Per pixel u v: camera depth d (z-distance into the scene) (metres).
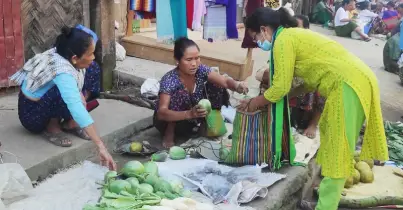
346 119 2.92
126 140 4.16
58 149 3.55
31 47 4.74
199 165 3.53
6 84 4.59
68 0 4.82
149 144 4.03
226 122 4.52
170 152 3.64
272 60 3.10
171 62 6.00
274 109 3.23
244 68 5.72
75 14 4.93
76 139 3.76
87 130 3.05
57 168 3.48
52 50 3.39
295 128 4.45
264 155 3.42
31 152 3.46
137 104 4.75
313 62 2.97
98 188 3.12
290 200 3.57
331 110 2.96
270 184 3.28
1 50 4.46
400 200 3.77
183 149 3.70
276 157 3.37
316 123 4.33
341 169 3.03
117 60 5.96
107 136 3.95
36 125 3.62
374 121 3.03
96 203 2.87
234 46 6.71
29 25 4.66
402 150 4.65
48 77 3.19
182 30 4.98
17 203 2.84
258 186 3.14
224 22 5.31
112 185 2.92
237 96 5.15
